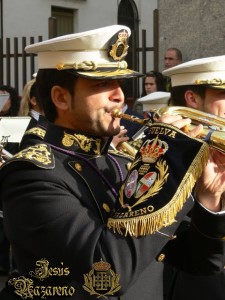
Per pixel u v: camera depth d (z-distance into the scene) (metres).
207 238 2.94
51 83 2.97
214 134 2.66
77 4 21.83
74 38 2.86
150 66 18.34
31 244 2.69
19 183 2.74
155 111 2.91
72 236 2.61
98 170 2.96
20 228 2.71
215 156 2.80
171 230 2.65
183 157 2.59
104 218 2.82
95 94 2.87
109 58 2.91
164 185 2.55
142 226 2.51
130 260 2.53
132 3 23.19
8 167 2.79
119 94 2.92
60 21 21.64
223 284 3.90
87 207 2.80
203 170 2.67
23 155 2.79
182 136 2.63
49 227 2.65
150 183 2.57
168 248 3.15
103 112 2.89
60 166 2.86
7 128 6.97
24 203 2.70
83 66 2.85
